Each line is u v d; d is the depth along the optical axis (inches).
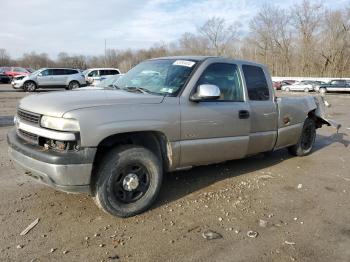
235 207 179.5
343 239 151.9
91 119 146.6
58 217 161.6
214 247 141.9
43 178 150.3
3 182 201.3
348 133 410.0
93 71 1195.3
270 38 2655.0
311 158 279.7
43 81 1051.3
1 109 563.2
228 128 195.3
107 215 165.0
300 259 135.8
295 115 253.0
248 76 215.5
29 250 135.2
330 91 1587.1
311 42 2477.9
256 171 238.1
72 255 132.9
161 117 166.2
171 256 134.8
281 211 177.5
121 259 131.7
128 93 175.6
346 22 2335.1
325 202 191.5
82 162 145.6
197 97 176.9
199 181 213.2
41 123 150.8
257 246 143.9
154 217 165.5
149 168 167.3
